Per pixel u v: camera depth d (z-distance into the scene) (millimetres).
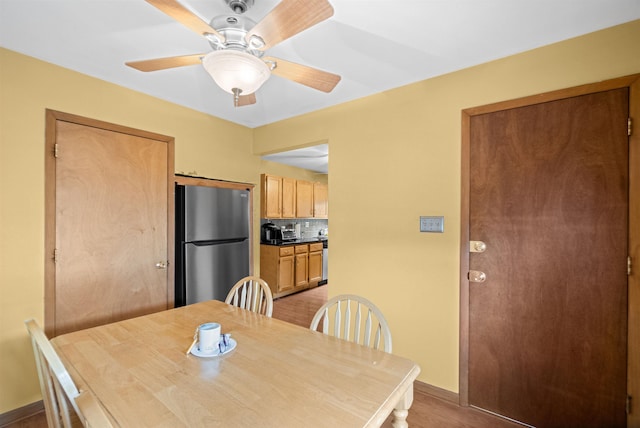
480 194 1908
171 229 2539
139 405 842
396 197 2234
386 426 1770
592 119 1579
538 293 1723
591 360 1576
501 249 1836
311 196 5680
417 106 2146
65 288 1968
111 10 1422
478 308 1907
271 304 1726
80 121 2047
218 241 2766
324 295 4691
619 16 1454
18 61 1799
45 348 794
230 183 2891
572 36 1619
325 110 2662
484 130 1898
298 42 1686
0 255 1735
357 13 1437
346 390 927
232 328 1428
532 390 1735
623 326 1500
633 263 1479
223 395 892
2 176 1743
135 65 1360
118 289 2211
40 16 1461
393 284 2238
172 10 1032
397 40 1666
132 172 2307
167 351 1176
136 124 2336
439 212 2045
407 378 1006
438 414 1852
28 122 1834
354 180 2457
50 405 892
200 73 2076
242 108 2715
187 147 2680
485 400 1880
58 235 1944
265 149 3170
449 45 1712
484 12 1429
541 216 1716
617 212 1519
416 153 2146
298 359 1124
